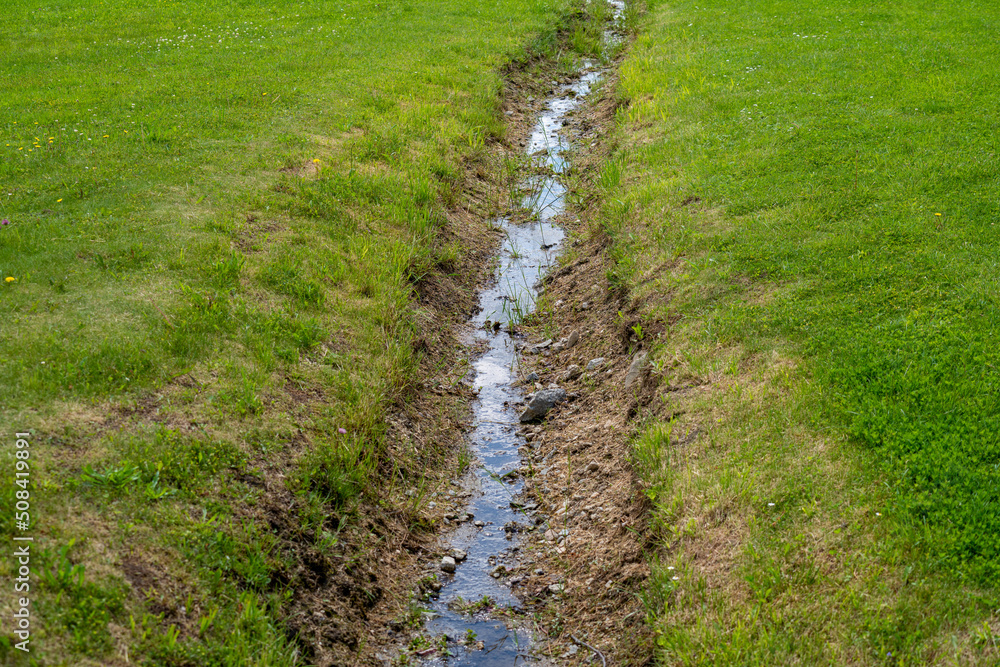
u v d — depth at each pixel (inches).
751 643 169.9
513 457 277.9
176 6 831.1
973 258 293.7
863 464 209.8
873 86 498.6
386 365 286.7
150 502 196.2
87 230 325.7
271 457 225.9
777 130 442.6
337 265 335.0
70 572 169.9
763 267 307.4
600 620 204.8
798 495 205.5
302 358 273.1
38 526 180.1
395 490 249.9
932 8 712.4
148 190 371.9
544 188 491.8
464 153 494.9
